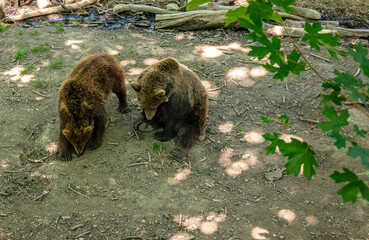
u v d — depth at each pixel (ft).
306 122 20.85
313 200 16.31
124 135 19.81
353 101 6.71
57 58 26.16
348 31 29.40
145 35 29.99
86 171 17.53
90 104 17.85
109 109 21.80
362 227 15.11
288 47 27.73
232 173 17.72
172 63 18.28
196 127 19.38
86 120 17.71
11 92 22.50
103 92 18.89
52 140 19.33
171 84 18.02
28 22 32.27
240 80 24.39
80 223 14.97
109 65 19.53
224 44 28.55
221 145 19.34
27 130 19.84
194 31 30.63
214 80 24.35
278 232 14.82
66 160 18.10
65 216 15.24
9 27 30.86
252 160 18.40
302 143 7.22
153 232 14.69
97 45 28.04
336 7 33.83
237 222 15.23
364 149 6.28
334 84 7.32
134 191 16.60
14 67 25.04
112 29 31.04
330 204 16.14
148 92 17.44
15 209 15.46
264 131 20.21
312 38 7.63
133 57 26.63
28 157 18.39
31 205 15.67
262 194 16.62
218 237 14.55
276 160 18.40
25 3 35.22
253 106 22.13
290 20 30.37
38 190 16.39
